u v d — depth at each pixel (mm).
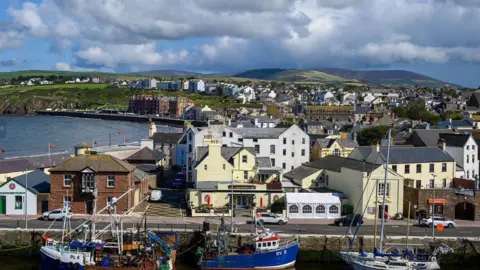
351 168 99938
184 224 86250
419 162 110438
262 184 102500
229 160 113750
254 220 89000
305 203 96125
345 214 98750
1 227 81438
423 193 97000
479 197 96688
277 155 136750
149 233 74500
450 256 80688
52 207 93000
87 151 104000
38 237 78750
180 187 124938
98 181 93000
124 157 146125
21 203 93562
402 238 80312
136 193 101938
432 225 86062
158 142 166250
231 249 77125
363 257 73062
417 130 152500
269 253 73688
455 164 114500
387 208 97062
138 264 69938
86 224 76125
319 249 79562
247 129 140000
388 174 96625
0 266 74438
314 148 152250
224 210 95500
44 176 104062
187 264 77312
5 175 112125
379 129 192750
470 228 89812
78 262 69688
